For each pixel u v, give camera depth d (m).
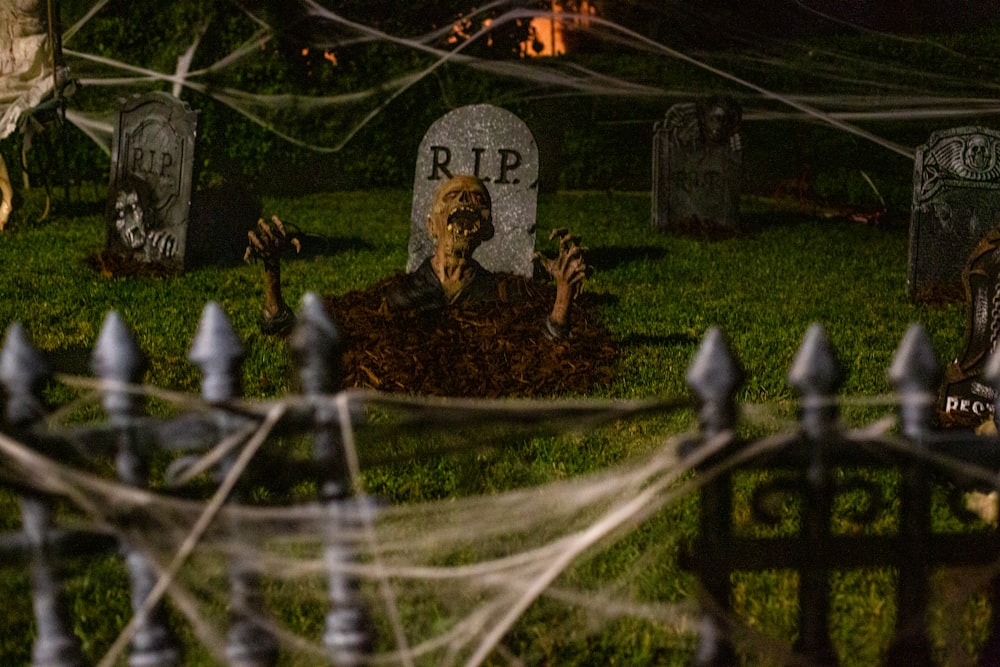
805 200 18.30
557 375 7.77
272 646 3.77
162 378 7.62
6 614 4.46
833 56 24.98
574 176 20.02
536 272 10.37
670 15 26.42
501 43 21.09
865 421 6.94
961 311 10.64
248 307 10.10
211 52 18.20
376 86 19.27
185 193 11.59
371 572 3.81
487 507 5.48
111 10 17.95
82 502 3.44
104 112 17.89
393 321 8.81
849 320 10.13
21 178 17.36
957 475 3.78
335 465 3.57
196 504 3.55
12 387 3.40
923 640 3.66
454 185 9.26
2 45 14.69
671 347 8.78
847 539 3.55
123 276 11.38
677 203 15.30
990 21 28.31
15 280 10.96
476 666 4.09
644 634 4.41
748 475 5.88
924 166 10.91
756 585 4.77
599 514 5.35
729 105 14.95
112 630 4.42
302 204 17.22
